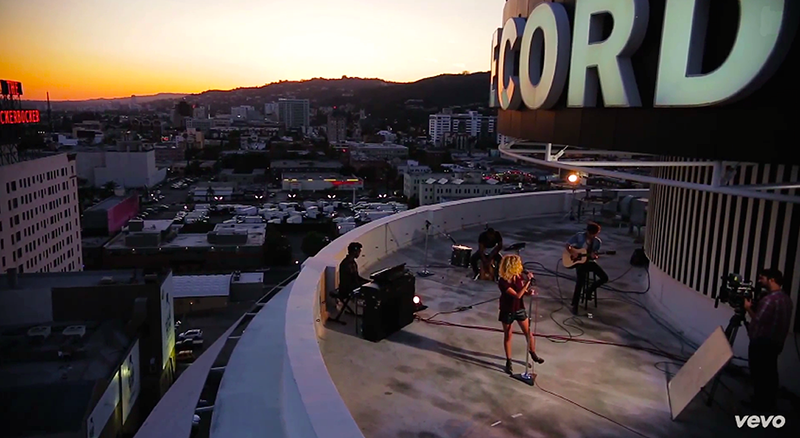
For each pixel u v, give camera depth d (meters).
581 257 9.18
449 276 11.09
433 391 6.42
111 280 43.78
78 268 89.81
